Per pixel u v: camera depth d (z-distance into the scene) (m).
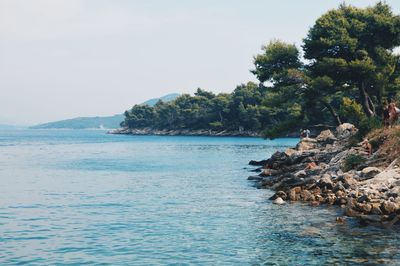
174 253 15.91
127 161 68.00
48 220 22.17
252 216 22.72
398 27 55.09
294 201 27.08
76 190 34.31
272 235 18.41
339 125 57.91
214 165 59.62
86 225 20.86
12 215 23.61
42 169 54.06
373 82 57.91
